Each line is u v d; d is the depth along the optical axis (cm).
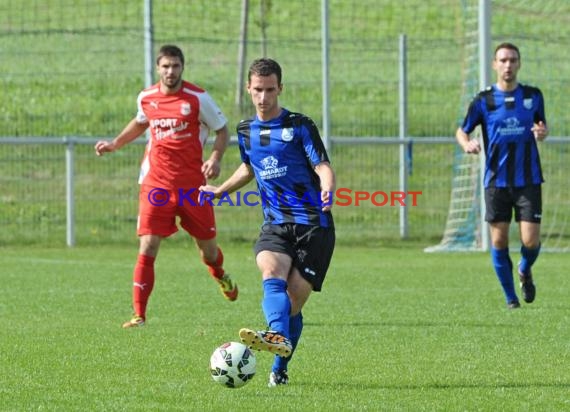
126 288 4428
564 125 7588
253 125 2511
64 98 8419
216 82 8369
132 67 8856
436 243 6444
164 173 3531
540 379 2502
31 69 8669
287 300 2322
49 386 2420
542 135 3716
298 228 2448
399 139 6250
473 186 6181
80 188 6738
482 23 5678
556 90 7750
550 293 4275
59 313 3700
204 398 2283
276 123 2488
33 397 2298
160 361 2747
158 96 3547
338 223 6619
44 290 4353
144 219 3509
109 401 2252
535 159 3812
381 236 6562
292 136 2469
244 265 5331
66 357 2803
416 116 8000
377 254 5906
